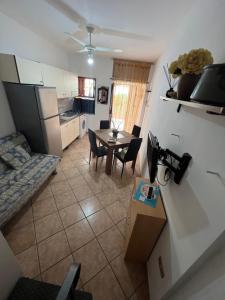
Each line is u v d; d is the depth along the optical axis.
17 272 1.03
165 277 1.10
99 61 4.54
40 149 2.99
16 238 1.72
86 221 2.03
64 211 2.15
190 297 0.79
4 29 2.20
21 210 2.09
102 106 5.15
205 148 0.92
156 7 1.70
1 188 1.94
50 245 1.69
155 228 1.36
